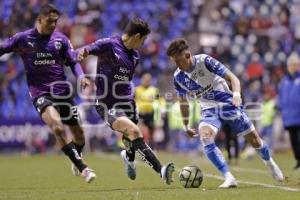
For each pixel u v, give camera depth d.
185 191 24.11
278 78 75.44
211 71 25.69
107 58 25.62
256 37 85.19
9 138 64.88
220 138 61.81
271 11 90.56
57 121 25.25
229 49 82.56
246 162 51.12
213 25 86.81
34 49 26.02
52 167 44.56
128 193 23.72
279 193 23.11
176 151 65.69
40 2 82.19
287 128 44.66
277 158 56.25
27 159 56.22
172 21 86.38
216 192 23.50
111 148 65.25
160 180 31.95
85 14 83.69
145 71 76.38
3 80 72.19
